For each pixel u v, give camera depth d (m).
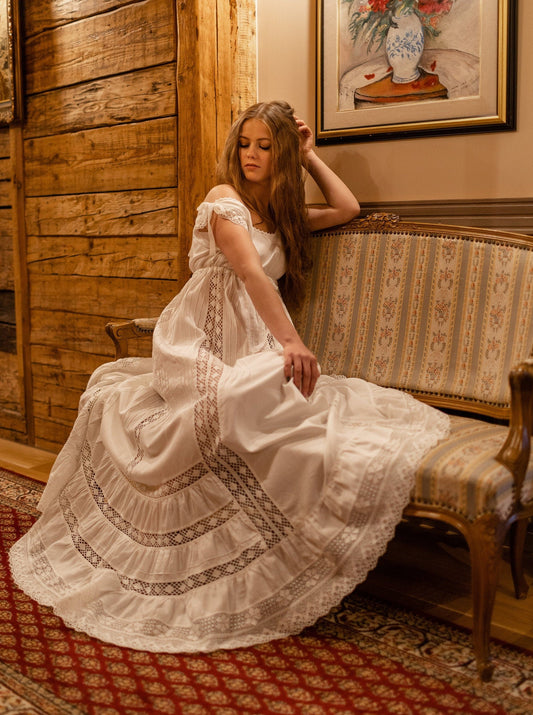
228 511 2.07
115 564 2.20
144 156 3.19
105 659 1.87
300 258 2.65
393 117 2.66
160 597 2.07
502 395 2.27
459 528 1.79
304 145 2.70
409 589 2.31
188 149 2.97
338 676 1.80
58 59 3.53
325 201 2.88
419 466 1.85
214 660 1.87
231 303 2.40
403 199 2.70
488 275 2.35
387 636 2.00
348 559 1.90
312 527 1.94
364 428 2.03
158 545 2.15
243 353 2.36
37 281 3.83
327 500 1.92
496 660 1.87
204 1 2.88
